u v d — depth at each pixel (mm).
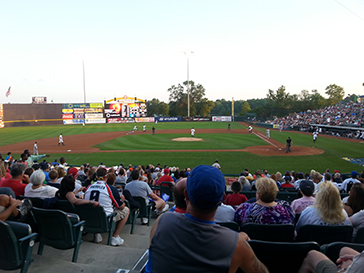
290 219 4332
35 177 5945
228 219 4754
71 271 3996
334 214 4188
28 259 3848
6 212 4066
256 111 104438
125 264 4629
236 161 23891
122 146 32781
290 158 25031
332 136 42188
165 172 12828
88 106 74562
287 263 2686
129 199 6672
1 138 42062
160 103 114750
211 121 81062
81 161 24703
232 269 1888
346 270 2041
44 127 63156
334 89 102688
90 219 5562
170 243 1957
